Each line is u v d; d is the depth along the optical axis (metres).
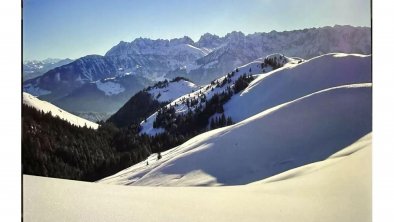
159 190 9.99
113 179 40.12
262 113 38.69
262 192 10.04
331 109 35.59
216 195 9.56
